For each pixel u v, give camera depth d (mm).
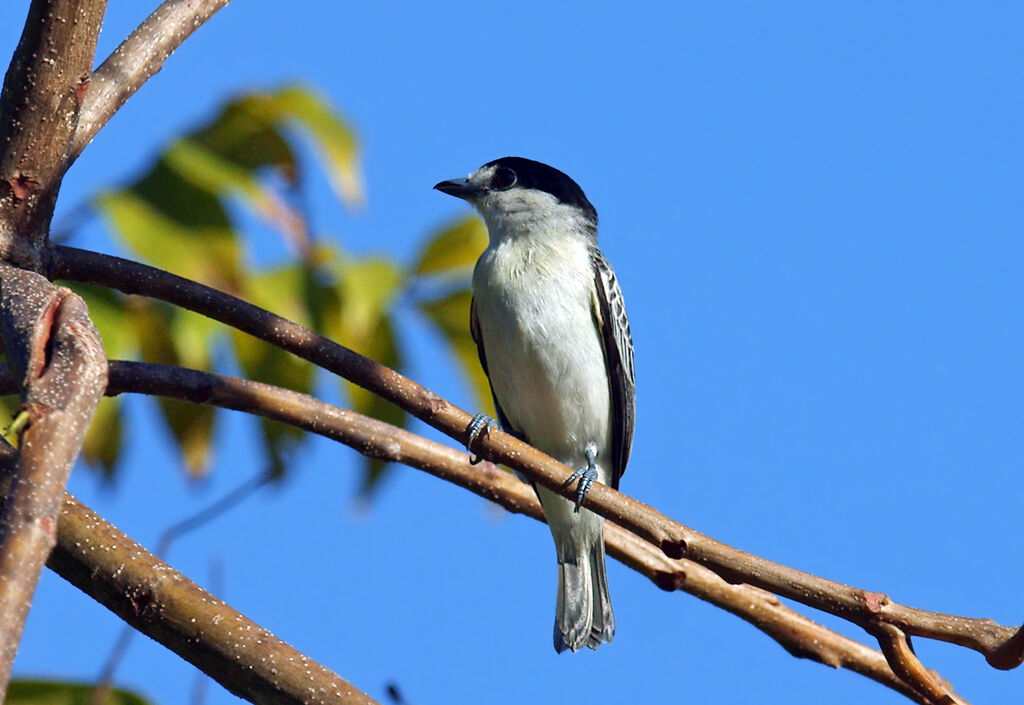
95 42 7074
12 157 7082
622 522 7477
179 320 9820
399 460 8438
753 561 7352
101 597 6598
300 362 10266
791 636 9445
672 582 9352
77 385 4656
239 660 6410
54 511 4195
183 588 6562
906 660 7293
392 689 7828
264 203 9461
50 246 7387
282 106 9750
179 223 9102
